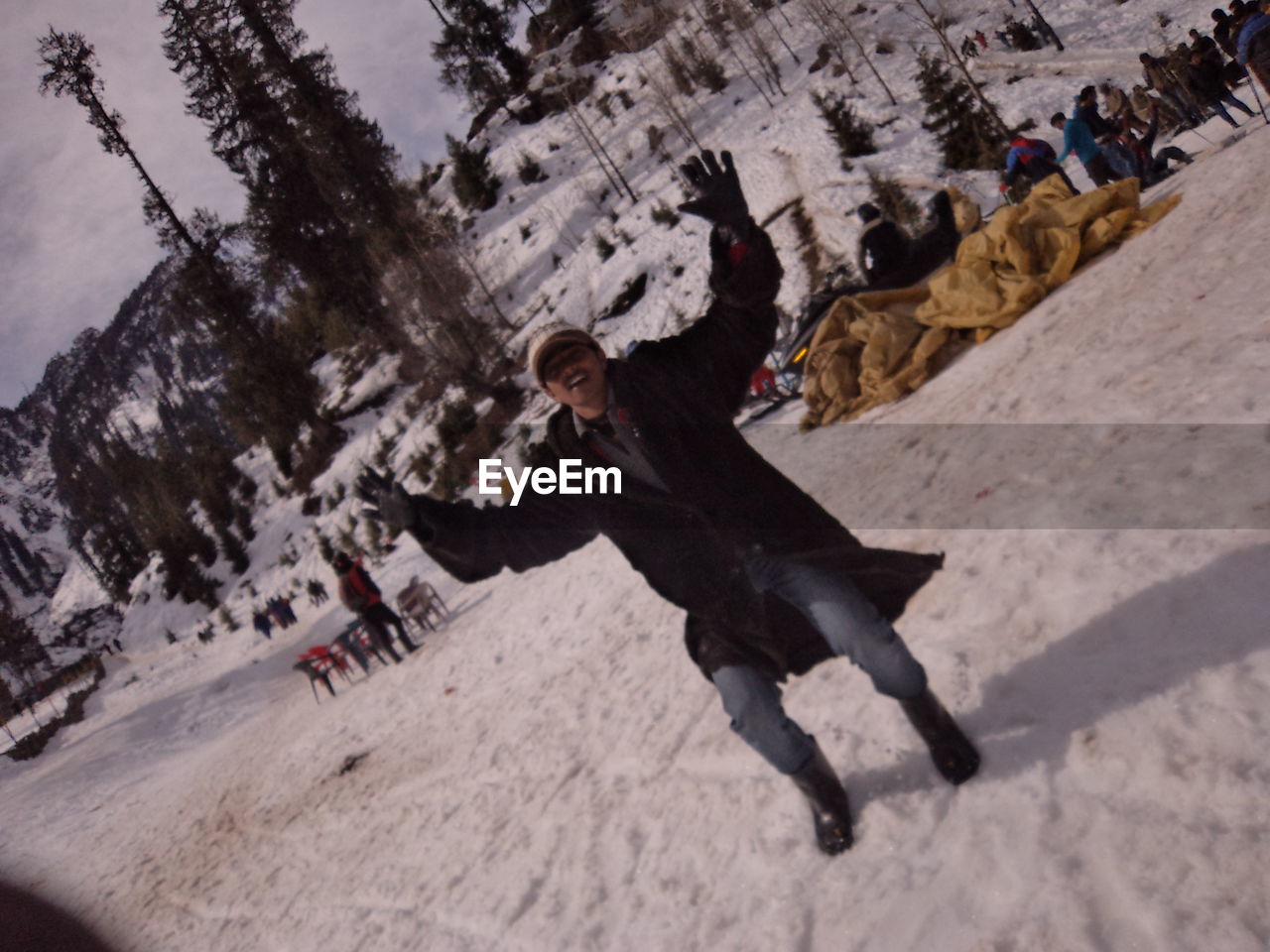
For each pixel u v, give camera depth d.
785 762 2.71
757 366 2.64
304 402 47.94
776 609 2.71
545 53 64.50
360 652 16.00
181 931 7.19
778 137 33.22
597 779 4.80
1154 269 6.53
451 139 52.38
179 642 44.66
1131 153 11.37
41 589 189.00
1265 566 2.65
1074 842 2.18
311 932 5.44
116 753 24.47
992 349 7.75
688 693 5.10
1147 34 25.47
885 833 2.68
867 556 2.60
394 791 7.58
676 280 29.80
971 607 3.55
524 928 3.73
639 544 2.68
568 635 9.02
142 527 58.69
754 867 3.00
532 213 46.09
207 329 51.28
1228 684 2.31
